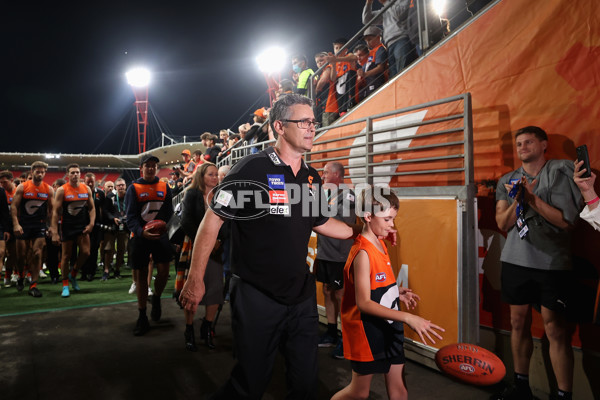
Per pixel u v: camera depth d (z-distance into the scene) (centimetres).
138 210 406
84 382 282
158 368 309
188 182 871
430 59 353
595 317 199
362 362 193
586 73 246
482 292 302
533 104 274
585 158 208
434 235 295
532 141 247
